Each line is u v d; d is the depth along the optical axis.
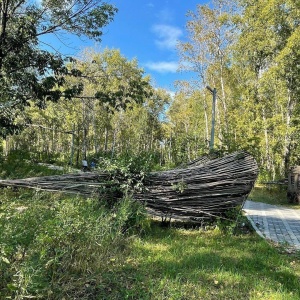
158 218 8.54
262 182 21.23
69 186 7.28
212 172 7.97
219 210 7.98
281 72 21.12
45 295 3.28
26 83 11.16
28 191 7.00
